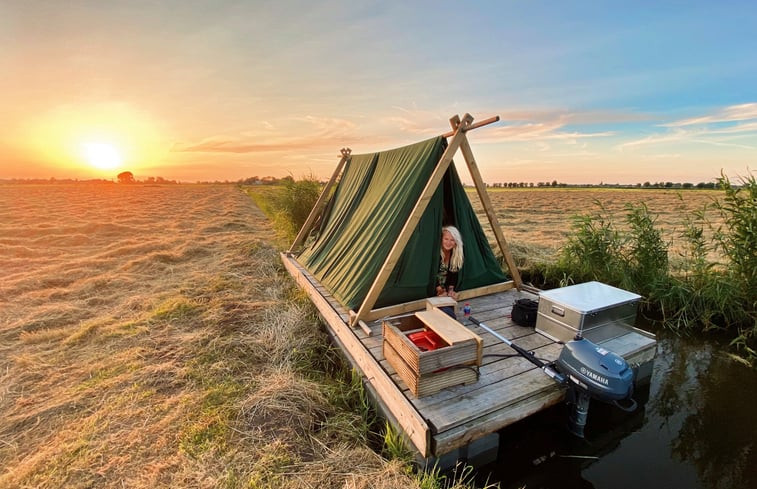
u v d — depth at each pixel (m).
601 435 2.77
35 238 9.95
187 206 19.98
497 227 4.42
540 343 3.21
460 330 2.64
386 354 2.86
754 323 4.25
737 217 4.25
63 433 2.52
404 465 2.22
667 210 11.48
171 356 3.60
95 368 3.39
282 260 7.22
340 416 2.70
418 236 3.90
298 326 4.16
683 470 2.44
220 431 2.49
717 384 3.38
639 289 5.07
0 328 4.35
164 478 2.12
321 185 10.38
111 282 6.04
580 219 5.68
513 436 2.73
